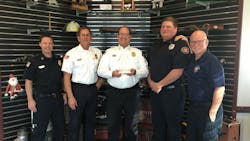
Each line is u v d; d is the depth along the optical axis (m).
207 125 2.29
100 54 3.16
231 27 2.89
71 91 2.94
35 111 2.90
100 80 3.19
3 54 2.99
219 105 2.26
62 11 3.70
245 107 2.89
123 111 3.08
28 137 3.18
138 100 3.04
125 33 2.91
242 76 2.86
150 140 3.54
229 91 2.93
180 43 2.59
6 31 3.01
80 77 2.94
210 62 2.25
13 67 3.12
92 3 3.92
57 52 3.69
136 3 3.96
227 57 2.95
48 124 3.08
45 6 3.39
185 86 2.81
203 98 2.32
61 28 3.71
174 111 2.71
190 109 2.42
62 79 3.09
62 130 3.10
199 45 2.28
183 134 3.10
